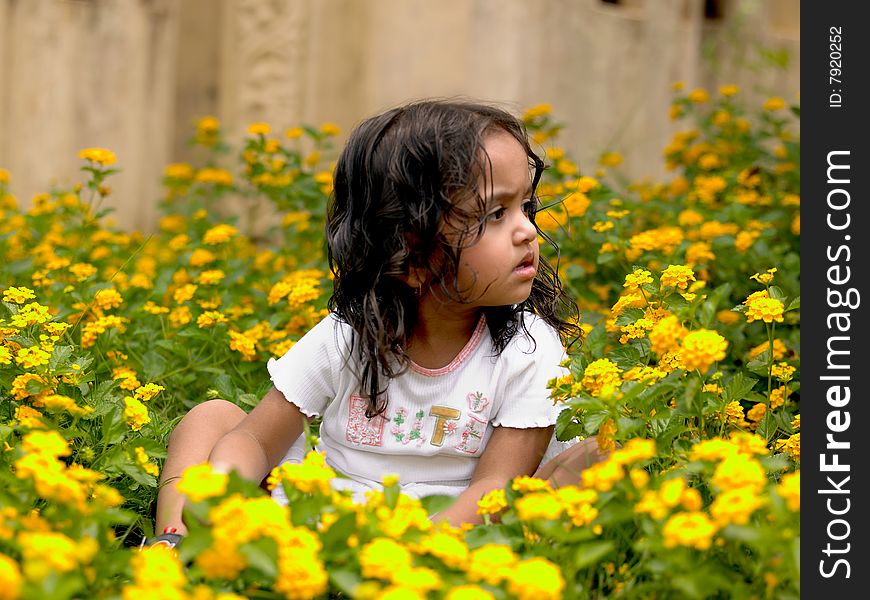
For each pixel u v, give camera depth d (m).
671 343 1.86
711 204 4.38
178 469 2.24
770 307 2.27
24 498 1.78
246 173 4.67
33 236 4.50
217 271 3.41
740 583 1.59
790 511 1.57
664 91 6.86
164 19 5.79
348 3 6.22
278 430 2.29
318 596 1.66
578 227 3.74
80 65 5.52
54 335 2.56
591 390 2.03
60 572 1.42
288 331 3.26
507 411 2.24
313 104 6.09
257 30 6.00
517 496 1.84
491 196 2.13
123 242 4.43
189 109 6.43
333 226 2.32
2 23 5.35
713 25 7.28
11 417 2.47
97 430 2.41
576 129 6.53
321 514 1.66
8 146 5.43
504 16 6.11
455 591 1.40
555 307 2.58
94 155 3.81
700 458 1.78
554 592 1.42
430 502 2.09
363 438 2.26
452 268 2.15
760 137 5.12
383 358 2.20
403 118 2.22
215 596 1.55
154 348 3.17
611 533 1.79
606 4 6.70
